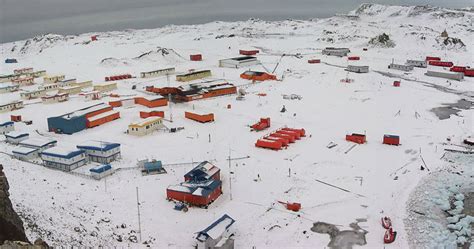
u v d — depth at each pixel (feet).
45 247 85.35
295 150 194.70
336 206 143.23
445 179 164.04
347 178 165.17
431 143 201.67
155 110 258.78
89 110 239.30
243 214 137.59
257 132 219.82
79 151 169.99
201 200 140.97
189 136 213.87
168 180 161.38
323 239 123.54
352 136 205.05
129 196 147.33
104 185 153.79
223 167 175.32
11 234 88.84
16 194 130.41
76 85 327.67
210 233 116.78
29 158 175.32
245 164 178.29
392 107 266.77
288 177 165.89
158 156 186.29
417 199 147.95
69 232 112.37
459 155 187.42
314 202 145.89
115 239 117.39
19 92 325.83
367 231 127.75
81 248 105.09
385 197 149.59
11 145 195.00
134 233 123.54
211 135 215.31
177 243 120.06
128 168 170.19
